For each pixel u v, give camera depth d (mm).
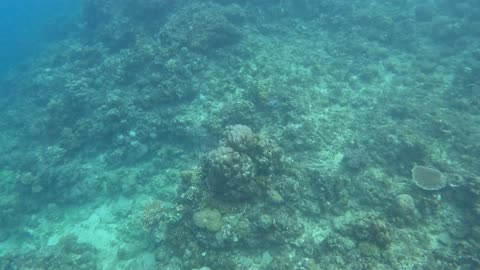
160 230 12164
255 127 15242
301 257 10312
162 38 21312
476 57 19906
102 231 14422
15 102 27359
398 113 16156
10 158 19844
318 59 20812
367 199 11922
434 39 22844
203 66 19406
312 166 13445
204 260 10680
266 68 19359
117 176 16203
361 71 19797
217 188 11102
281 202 11156
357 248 10016
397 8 27016
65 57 29203
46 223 15664
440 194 11727
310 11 25469
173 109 17484
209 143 15508
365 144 14398
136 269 11945
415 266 9641
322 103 17203
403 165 12945
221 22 20938
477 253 9859
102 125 17922
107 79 21344
